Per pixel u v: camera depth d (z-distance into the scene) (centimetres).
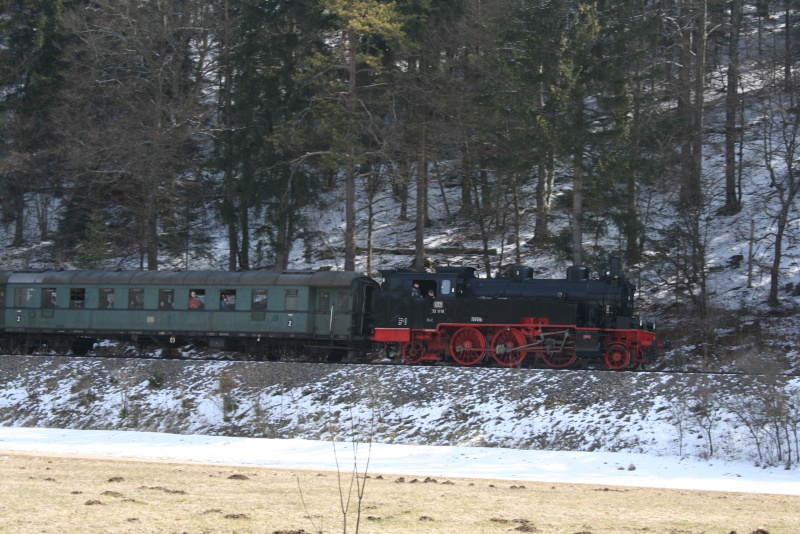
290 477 2836
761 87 7194
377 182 6456
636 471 3127
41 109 7412
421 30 5788
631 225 5053
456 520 2012
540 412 3725
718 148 7044
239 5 6131
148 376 4478
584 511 2238
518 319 4447
